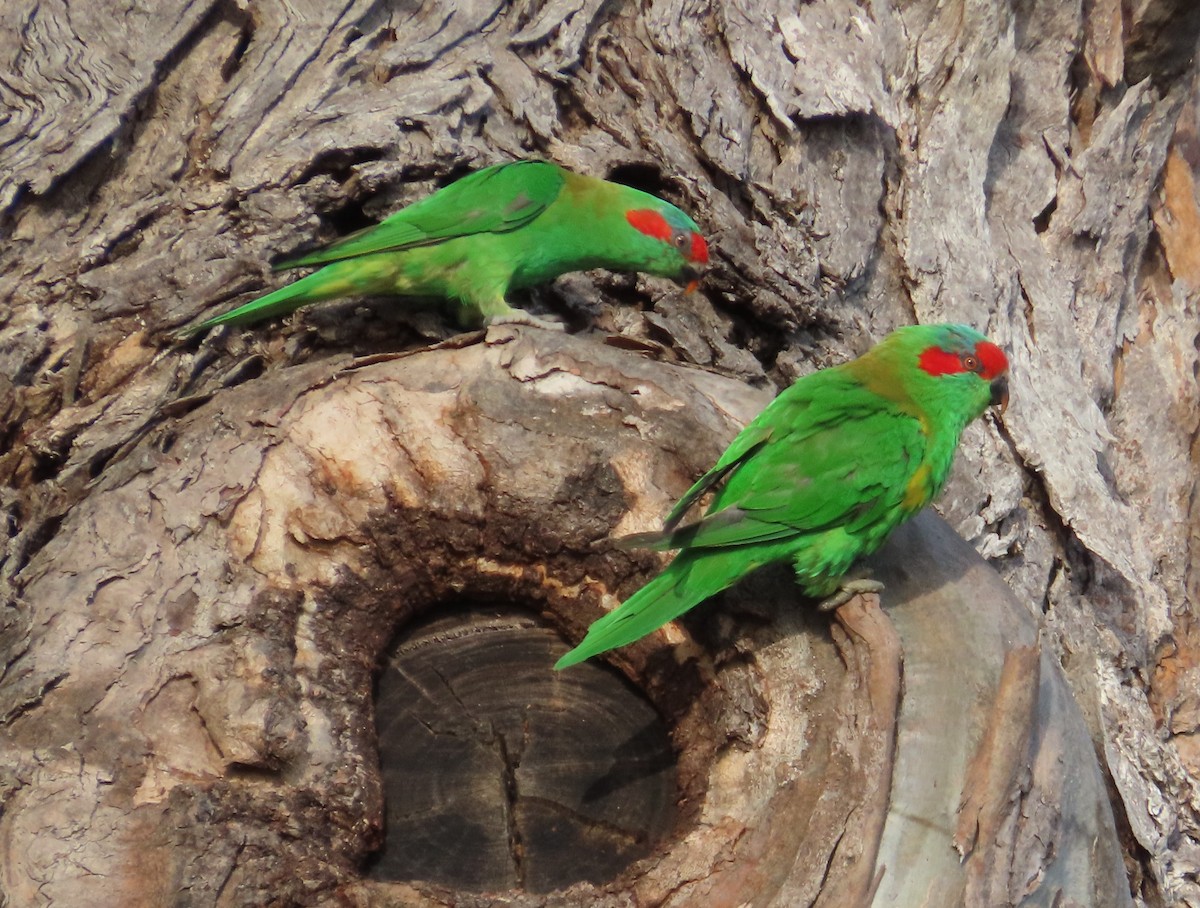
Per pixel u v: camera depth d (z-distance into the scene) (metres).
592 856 7.60
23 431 8.94
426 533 8.05
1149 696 11.14
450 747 7.96
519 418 8.11
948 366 8.13
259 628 7.50
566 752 7.96
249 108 10.12
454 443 8.08
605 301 10.61
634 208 9.76
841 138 11.33
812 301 10.48
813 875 6.72
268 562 7.76
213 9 10.62
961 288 11.29
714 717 7.66
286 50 10.38
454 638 8.32
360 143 9.88
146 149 10.13
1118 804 9.80
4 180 9.62
